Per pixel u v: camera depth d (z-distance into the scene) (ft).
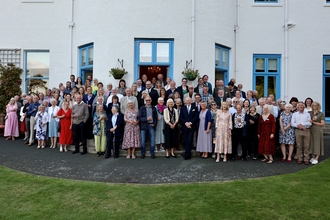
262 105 24.03
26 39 36.29
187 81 29.19
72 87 30.48
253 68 36.22
